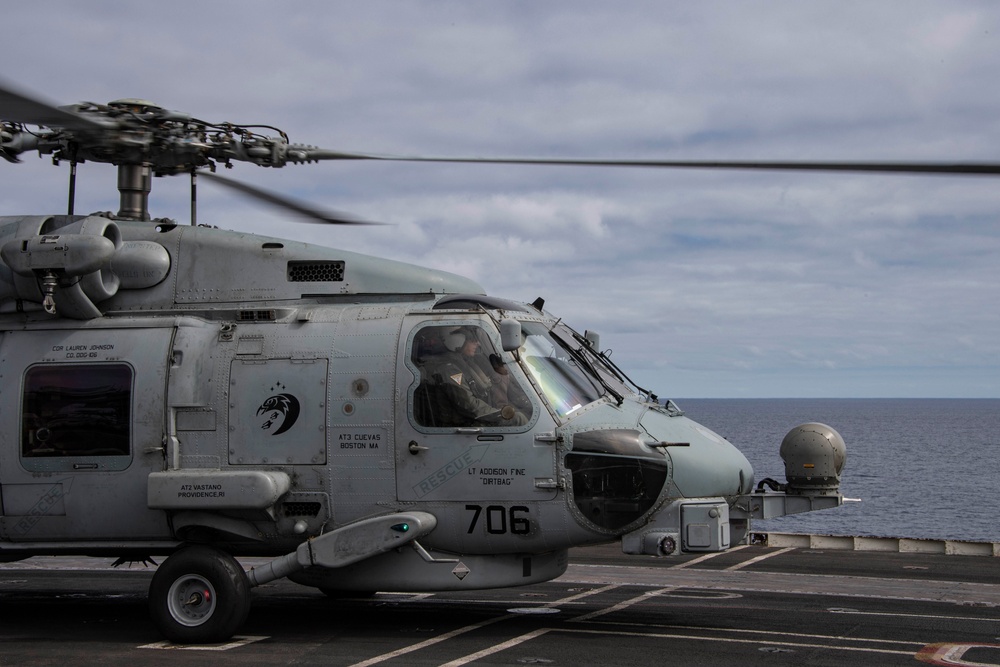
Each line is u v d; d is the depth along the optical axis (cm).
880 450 10356
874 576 1275
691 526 874
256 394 922
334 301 969
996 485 6122
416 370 896
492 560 897
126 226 1006
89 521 941
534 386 885
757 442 10900
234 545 938
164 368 938
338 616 1017
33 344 966
